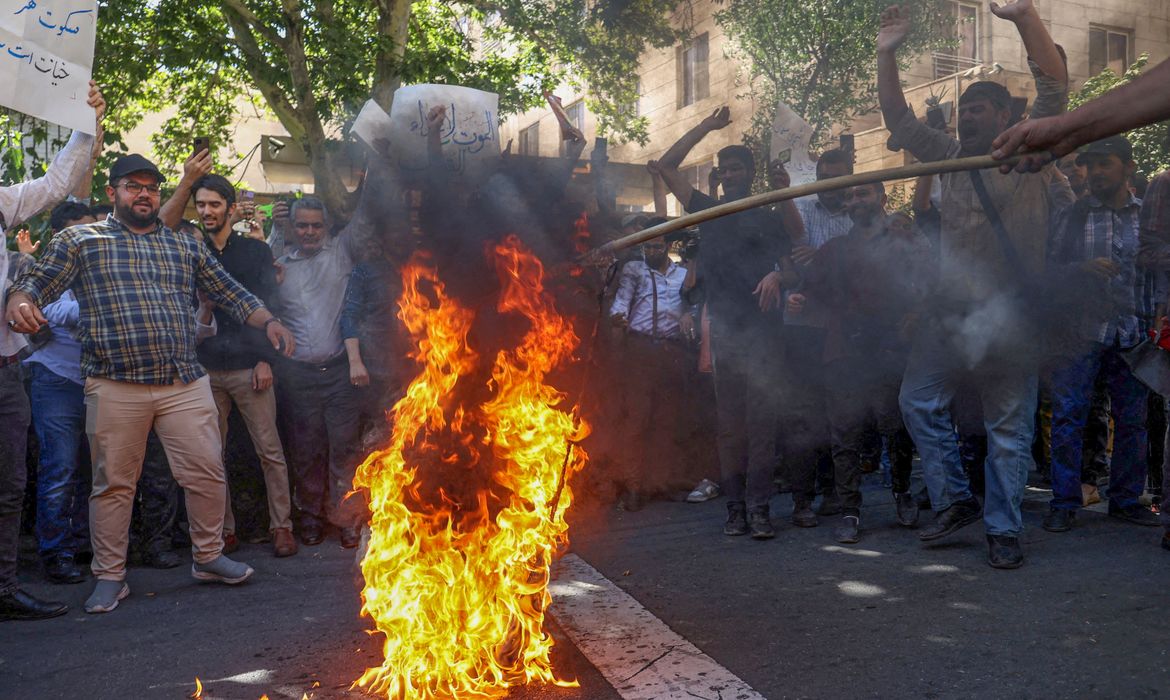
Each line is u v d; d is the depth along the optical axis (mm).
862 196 4363
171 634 3559
